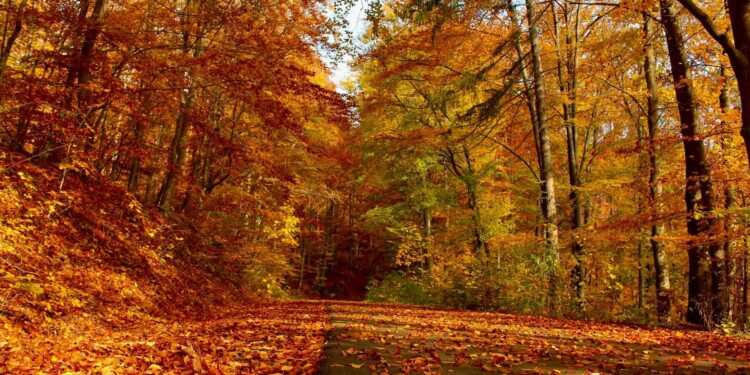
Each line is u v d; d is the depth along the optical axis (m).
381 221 22.06
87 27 9.51
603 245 13.87
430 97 14.91
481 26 15.47
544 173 14.41
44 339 5.30
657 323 10.55
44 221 8.16
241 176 20.03
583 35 16.38
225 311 11.85
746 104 5.98
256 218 21.19
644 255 17.41
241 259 18.08
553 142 21.00
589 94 16.64
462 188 20.03
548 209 14.15
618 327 9.27
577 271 13.41
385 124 19.20
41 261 7.17
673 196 11.69
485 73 14.59
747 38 5.96
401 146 16.66
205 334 6.82
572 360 5.18
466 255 16.83
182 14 11.39
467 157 18.33
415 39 14.88
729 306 10.11
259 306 14.83
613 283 16.20
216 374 4.12
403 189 20.98
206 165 18.27
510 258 14.95
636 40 12.73
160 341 5.90
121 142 13.76
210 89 15.18
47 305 6.14
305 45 11.98
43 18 9.43
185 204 16.98
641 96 14.92
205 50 11.11
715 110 13.05
